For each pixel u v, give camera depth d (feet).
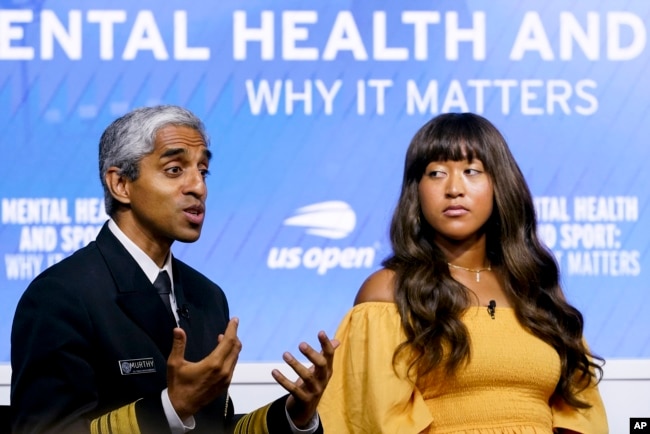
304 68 36.81
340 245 36.63
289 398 22.81
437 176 25.95
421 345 24.32
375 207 36.78
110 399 22.18
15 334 22.34
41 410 21.29
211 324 24.81
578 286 36.81
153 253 23.71
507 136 37.09
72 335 21.75
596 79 37.40
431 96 37.04
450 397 24.57
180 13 36.60
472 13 37.17
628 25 37.58
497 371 24.54
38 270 35.91
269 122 36.70
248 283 36.35
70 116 36.24
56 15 36.32
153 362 22.62
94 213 36.19
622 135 37.32
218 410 23.99
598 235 37.04
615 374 36.09
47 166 36.09
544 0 37.40
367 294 25.88
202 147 23.61
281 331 36.32
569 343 25.58
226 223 36.42
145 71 36.45
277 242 36.50
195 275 25.64
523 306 25.55
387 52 37.04
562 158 37.14
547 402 25.72
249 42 36.78
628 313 36.86
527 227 26.58
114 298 22.68
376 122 36.94
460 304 25.04
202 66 36.60
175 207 23.04
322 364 21.53
